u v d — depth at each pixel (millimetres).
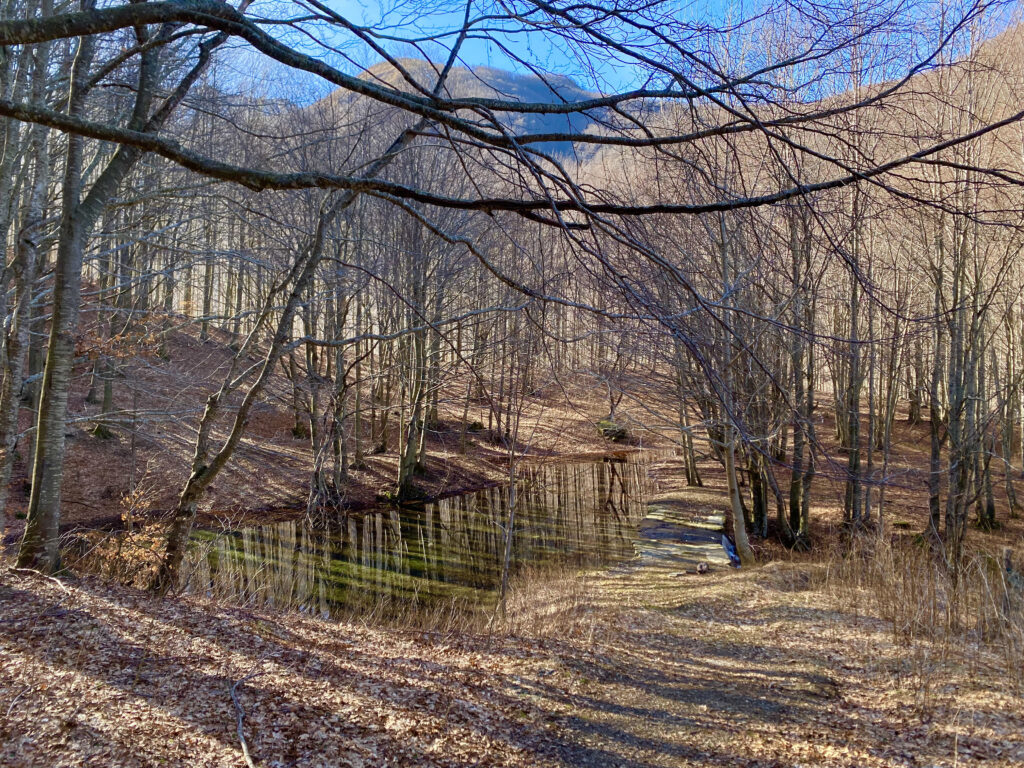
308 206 13641
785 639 9094
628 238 3367
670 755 6031
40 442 8289
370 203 17797
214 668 6645
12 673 5820
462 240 3750
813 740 6211
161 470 18688
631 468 26984
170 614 7855
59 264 8055
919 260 13812
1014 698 6559
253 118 12602
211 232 13836
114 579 8711
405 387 22281
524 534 18562
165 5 2938
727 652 8742
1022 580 9305
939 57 3961
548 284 4387
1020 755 5512
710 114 4789
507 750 5961
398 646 8320
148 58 8031
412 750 5727
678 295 4086
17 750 4816
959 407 15328
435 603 12719
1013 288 17125
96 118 11586
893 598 10359
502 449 27375
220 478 19781
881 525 15070
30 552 8195
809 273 5820
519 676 7680
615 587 12977
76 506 15930
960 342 15125
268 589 12516
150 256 14195
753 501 18312
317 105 14094
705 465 27062
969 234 14055
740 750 6102
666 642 9195
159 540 9117
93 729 5219
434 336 19344
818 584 11922
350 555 16344
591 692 7344
